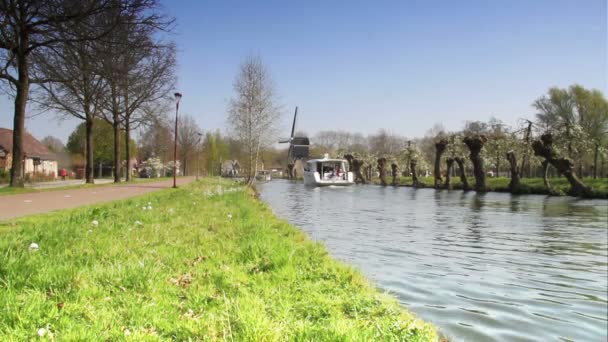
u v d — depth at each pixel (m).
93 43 23.02
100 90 37.91
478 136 41.28
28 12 22.81
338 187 57.47
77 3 21.45
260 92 44.88
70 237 7.70
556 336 5.59
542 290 7.80
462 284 8.05
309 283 5.93
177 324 3.91
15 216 11.85
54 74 26.88
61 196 21.53
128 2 21.89
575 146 41.16
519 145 44.19
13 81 24.27
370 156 80.38
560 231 15.37
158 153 88.00
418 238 13.60
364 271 8.83
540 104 62.50
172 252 7.08
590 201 28.86
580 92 58.12
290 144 100.75
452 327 5.73
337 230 15.42
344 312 4.86
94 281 5.00
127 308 4.21
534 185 36.78
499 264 9.93
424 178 65.50
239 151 57.34
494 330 5.69
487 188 41.03
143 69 40.03
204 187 33.81
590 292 7.72
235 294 5.12
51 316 3.79
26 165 57.06
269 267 6.67
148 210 13.73
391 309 5.04
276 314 4.43
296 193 43.34
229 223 11.26
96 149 75.31
